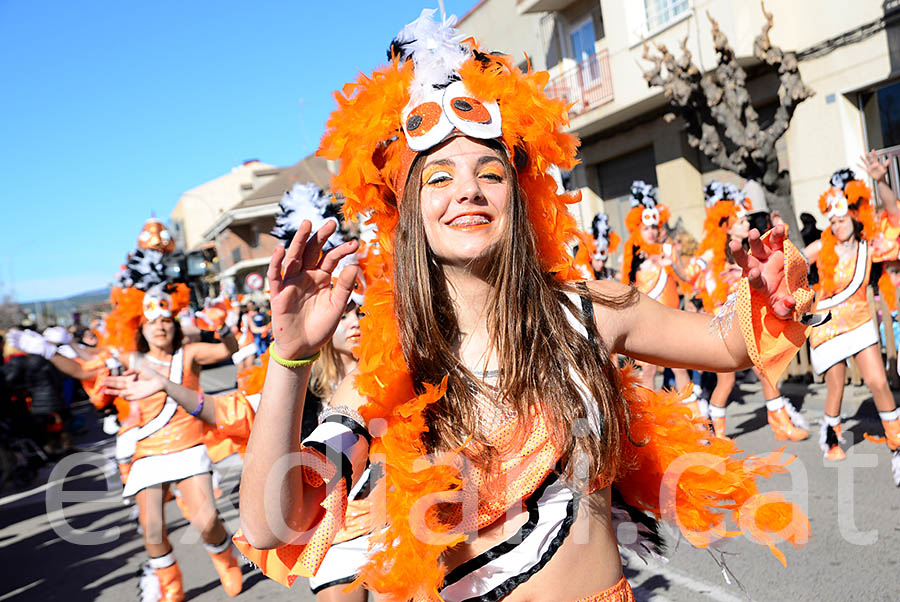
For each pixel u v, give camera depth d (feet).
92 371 15.06
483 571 4.83
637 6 48.11
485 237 5.16
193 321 16.81
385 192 5.84
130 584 17.01
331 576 8.20
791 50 40.83
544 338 5.09
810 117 40.91
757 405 24.94
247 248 126.93
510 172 5.33
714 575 12.64
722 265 21.95
